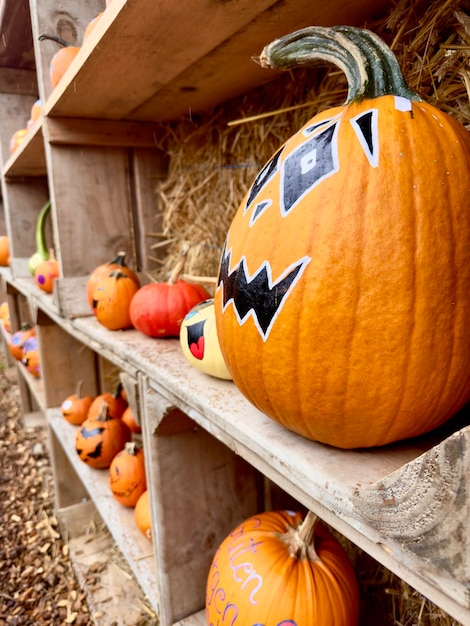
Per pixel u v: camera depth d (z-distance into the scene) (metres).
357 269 0.47
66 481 2.07
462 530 0.34
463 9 0.67
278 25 0.83
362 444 0.55
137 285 1.36
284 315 0.51
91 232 1.61
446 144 0.49
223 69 1.04
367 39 0.54
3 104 2.62
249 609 0.81
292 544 0.87
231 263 0.58
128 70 1.05
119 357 1.15
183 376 0.88
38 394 2.52
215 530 1.12
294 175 0.52
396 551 0.41
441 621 0.91
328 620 0.80
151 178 1.67
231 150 1.31
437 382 0.49
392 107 0.50
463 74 0.67
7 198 2.71
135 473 1.47
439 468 0.34
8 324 3.86
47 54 1.49
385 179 0.47
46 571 1.81
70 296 1.54
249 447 0.63
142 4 0.74
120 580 1.68
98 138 1.53
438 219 0.47
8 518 2.16
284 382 0.53
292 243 0.50
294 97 1.07
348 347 0.48
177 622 1.09
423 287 0.47
